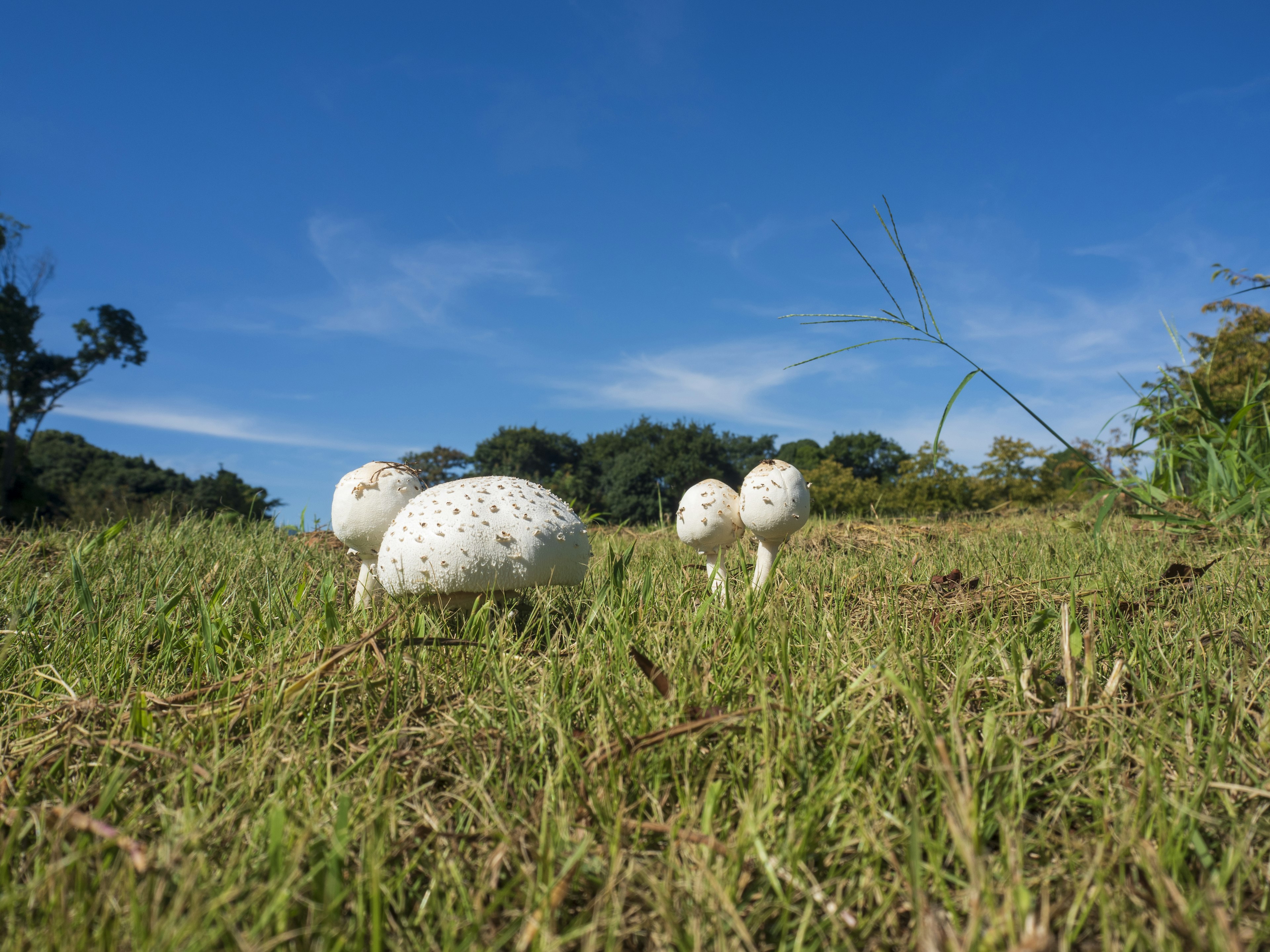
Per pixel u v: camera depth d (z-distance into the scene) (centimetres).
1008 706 177
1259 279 509
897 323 323
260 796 144
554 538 252
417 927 115
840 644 207
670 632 232
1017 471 2405
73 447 3775
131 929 105
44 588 313
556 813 136
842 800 136
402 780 154
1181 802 136
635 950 114
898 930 115
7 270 2367
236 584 322
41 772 158
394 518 291
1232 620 242
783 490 306
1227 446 634
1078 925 108
